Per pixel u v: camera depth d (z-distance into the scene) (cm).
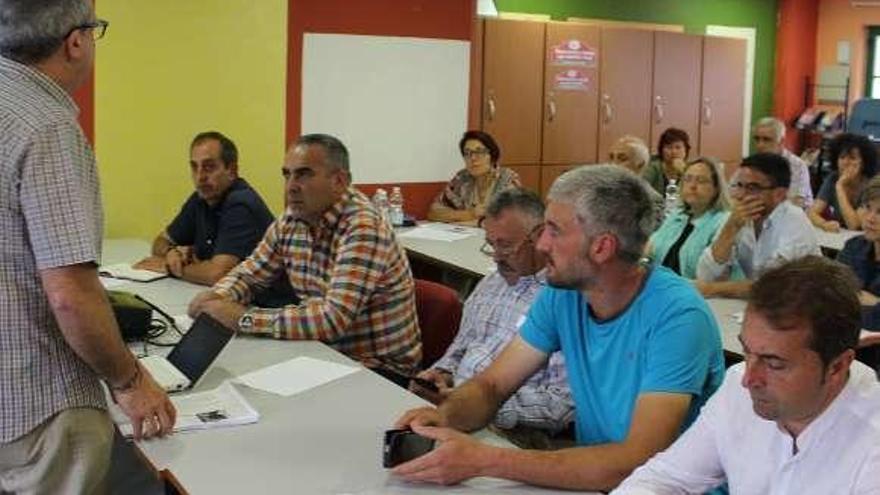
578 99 727
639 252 202
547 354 229
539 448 251
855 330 145
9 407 193
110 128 511
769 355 145
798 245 395
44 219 186
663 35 771
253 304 348
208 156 392
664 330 200
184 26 523
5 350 191
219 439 214
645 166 616
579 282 205
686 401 197
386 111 610
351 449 209
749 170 401
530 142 708
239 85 544
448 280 481
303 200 312
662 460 180
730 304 383
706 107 809
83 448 201
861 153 611
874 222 377
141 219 525
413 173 627
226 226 388
